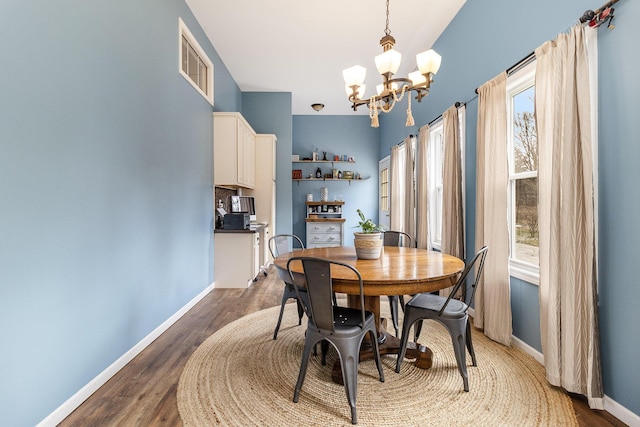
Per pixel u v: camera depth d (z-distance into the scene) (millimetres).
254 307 3264
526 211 2455
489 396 1734
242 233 3994
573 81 1665
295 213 7168
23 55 1354
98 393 1771
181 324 2807
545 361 1887
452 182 3105
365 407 1642
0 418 1269
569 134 1671
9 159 1303
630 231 1482
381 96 2160
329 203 6930
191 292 3275
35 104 1415
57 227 1542
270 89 5516
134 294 2217
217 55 4176
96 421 1539
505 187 2338
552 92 1868
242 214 4047
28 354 1388
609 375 1595
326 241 6961
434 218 4016
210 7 3217
